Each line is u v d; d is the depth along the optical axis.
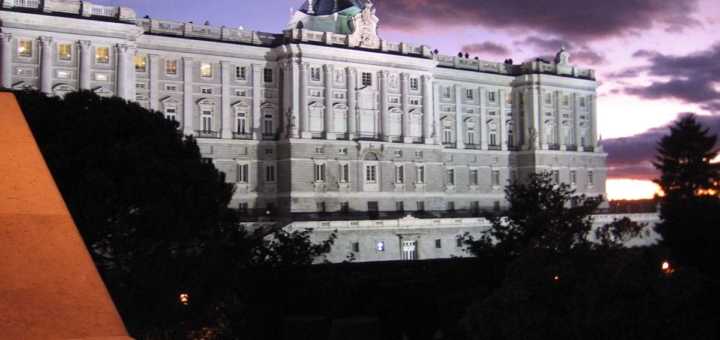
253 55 108.81
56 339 7.99
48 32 91.50
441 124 128.38
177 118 103.12
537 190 60.25
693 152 129.75
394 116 117.19
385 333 60.22
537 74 135.25
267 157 108.75
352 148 111.69
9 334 7.86
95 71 94.62
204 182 58.62
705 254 65.94
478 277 60.62
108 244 54.56
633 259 40.03
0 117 10.15
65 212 9.17
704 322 38.41
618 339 36.56
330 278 61.28
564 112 140.50
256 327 54.56
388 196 114.69
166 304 46.88
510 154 136.50
